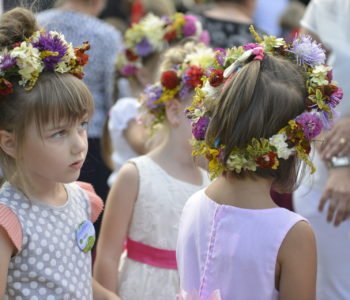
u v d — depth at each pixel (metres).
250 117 3.24
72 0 7.16
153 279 4.46
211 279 3.39
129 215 4.52
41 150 3.37
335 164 4.99
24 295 3.38
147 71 6.33
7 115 3.38
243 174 3.36
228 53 3.62
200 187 4.64
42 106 3.32
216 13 7.28
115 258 4.47
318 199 5.20
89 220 3.81
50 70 3.44
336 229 5.15
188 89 4.47
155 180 4.53
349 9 5.15
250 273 3.28
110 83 7.20
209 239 3.43
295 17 9.91
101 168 7.08
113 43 7.23
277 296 3.34
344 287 5.21
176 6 9.95
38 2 3.97
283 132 3.26
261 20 10.45
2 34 3.52
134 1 10.08
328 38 5.18
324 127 3.42
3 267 3.29
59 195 3.64
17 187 3.45
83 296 3.59
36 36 3.46
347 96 5.05
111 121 6.27
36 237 3.41
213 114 3.36
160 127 4.74
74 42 7.06
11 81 3.39
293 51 3.50
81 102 3.41
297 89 3.32
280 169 3.35
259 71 3.31
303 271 3.27
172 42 6.26
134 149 6.12
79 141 3.44
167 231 4.50
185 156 4.60
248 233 3.31
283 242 3.27
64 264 3.51
